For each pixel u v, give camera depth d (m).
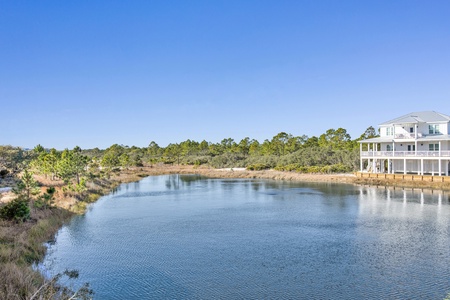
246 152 122.06
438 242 20.98
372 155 57.09
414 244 20.62
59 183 45.78
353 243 21.05
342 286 14.62
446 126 53.56
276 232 24.06
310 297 13.63
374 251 19.36
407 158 51.66
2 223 21.72
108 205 37.00
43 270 16.36
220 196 43.66
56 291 13.12
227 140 143.88
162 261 18.02
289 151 103.88
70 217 29.50
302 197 41.25
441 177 46.81
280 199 40.00
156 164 116.12
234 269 16.77
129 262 17.86
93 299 13.49
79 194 38.69
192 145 151.50
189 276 15.89
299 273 16.14
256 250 19.84
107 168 74.62
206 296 13.80
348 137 106.50
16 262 15.59
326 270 16.50
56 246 20.72
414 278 15.38
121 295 13.91
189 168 99.44
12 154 35.25
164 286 14.83
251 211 32.53
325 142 104.94
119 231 24.62
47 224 23.78
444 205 33.88
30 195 31.03
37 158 55.09
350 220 27.72
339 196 41.41
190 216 30.33
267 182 61.19
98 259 18.30
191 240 22.08
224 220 28.44
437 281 14.99
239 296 13.80
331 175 62.97
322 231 24.19
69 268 16.94
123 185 59.62
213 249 20.09
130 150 160.75
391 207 33.22
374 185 51.12
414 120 53.78
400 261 17.61
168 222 27.75
